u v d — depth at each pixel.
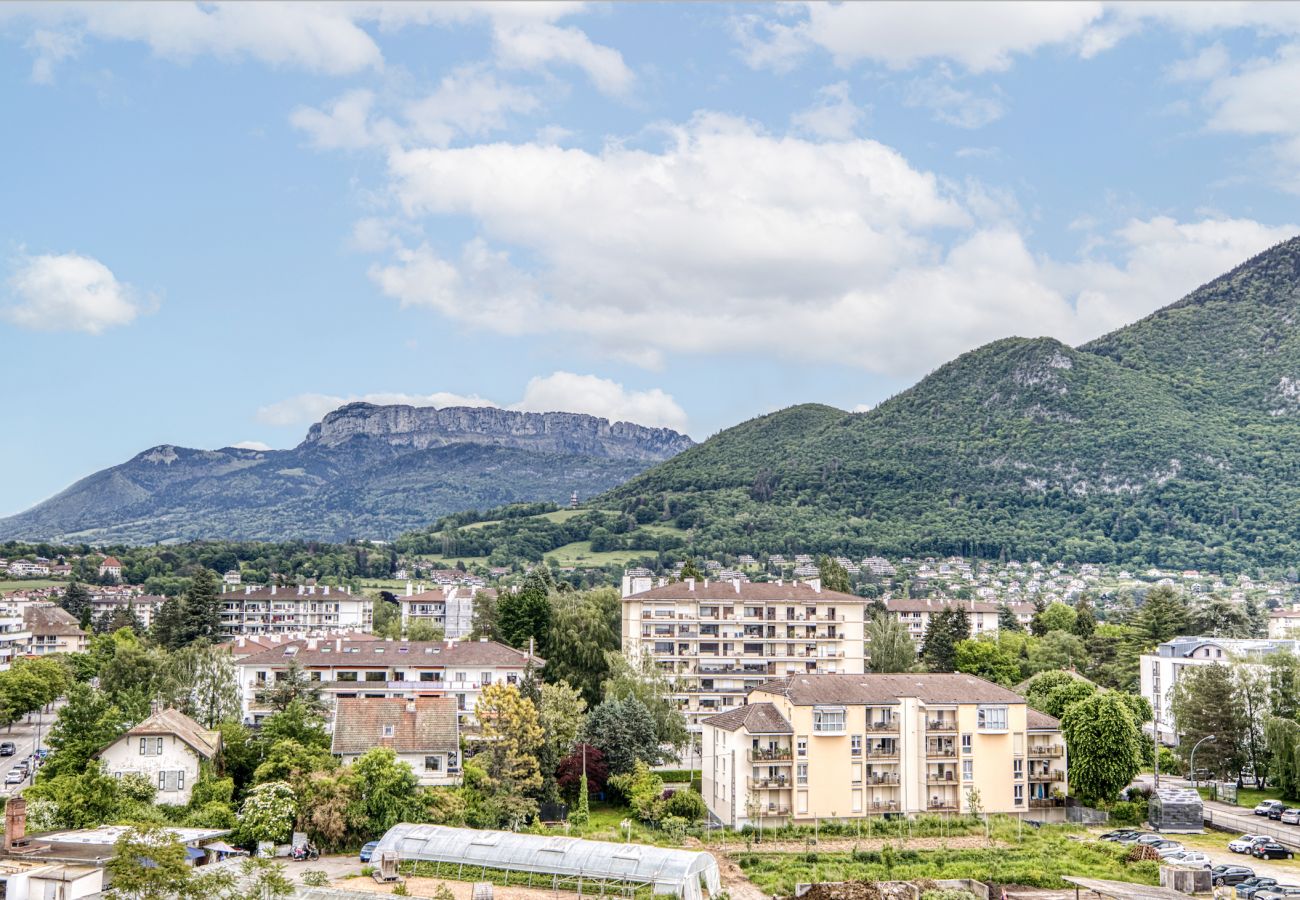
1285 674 186.75
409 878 120.94
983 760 161.50
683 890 114.81
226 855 121.06
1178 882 128.00
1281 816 161.75
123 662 189.50
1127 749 164.62
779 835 149.88
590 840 132.25
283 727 154.38
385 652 194.88
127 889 89.94
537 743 156.75
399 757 151.75
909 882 127.62
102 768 140.75
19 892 95.94
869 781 158.25
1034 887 129.00
